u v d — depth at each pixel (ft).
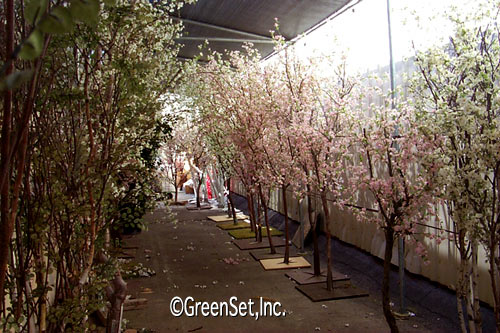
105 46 6.52
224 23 23.29
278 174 19.47
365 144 10.85
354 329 12.96
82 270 6.82
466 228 7.71
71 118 6.44
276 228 30.78
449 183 7.72
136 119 6.79
